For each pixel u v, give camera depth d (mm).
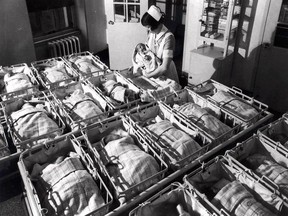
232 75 4324
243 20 3906
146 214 1692
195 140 2238
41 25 4559
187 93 2789
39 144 2053
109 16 4527
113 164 1937
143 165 1890
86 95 2676
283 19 3559
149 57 3020
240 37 4020
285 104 3889
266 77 3977
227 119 2496
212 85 2984
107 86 2812
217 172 1986
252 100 2680
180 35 6066
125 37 4633
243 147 2125
